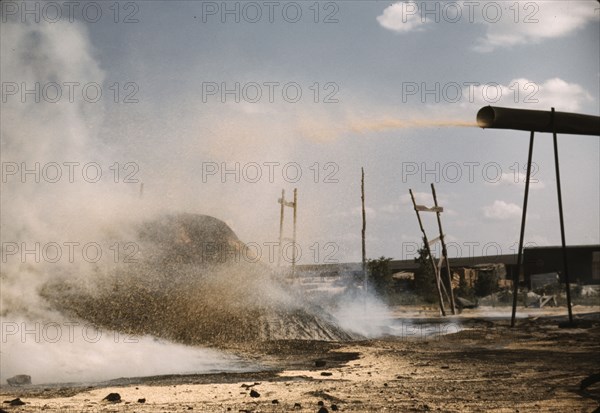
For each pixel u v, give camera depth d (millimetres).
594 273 57812
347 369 12555
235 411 7871
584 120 16172
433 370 12094
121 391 9734
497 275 57406
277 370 12672
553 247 59031
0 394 9641
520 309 42250
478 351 15602
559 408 7879
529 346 16391
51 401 8758
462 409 7879
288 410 7902
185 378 11438
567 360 13188
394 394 9125
